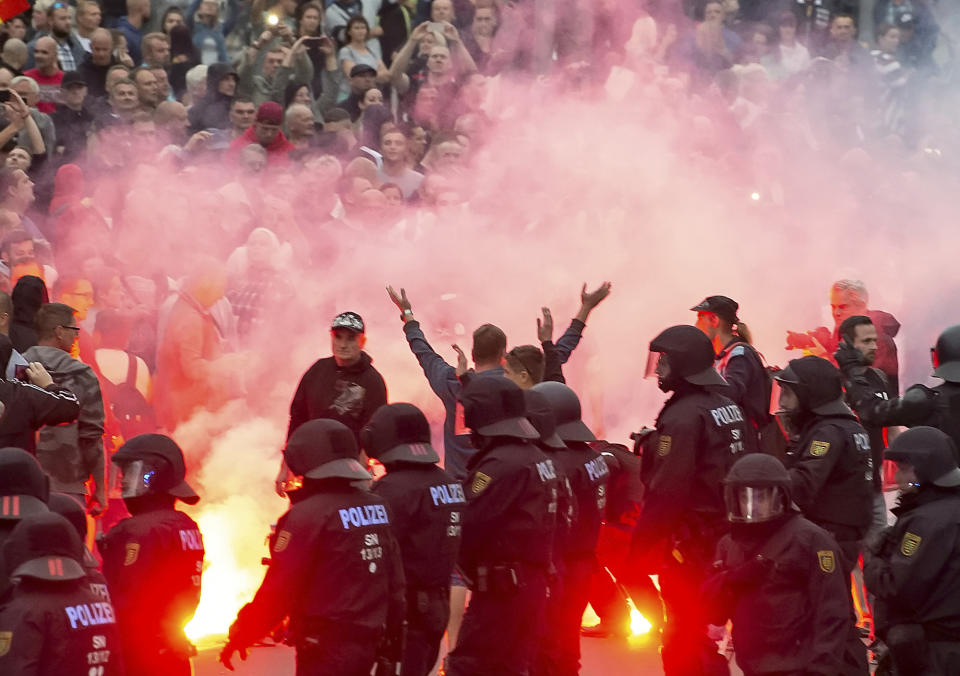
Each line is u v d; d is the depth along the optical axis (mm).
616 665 28547
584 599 24906
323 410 28406
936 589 21062
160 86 48094
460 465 26750
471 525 22359
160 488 20438
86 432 28094
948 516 21047
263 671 27516
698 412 24641
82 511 19531
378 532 20359
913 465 21406
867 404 27312
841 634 20797
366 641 19938
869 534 28156
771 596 21031
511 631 22281
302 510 20000
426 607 21703
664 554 24828
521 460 22328
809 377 25375
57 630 16984
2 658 16828
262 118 45312
